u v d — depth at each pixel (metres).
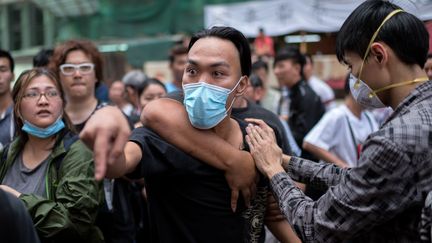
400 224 1.49
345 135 3.63
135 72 5.16
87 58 2.89
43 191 2.19
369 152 1.46
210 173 1.78
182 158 1.73
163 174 1.76
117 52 10.65
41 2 12.98
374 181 1.43
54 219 2.02
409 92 1.55
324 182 1.85
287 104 4.81
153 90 4.02
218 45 1.73
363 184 1.45
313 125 4.38
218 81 1.73
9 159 2.32
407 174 1.42
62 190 2.12
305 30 6.88
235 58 1.76
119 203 2.55
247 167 1.82
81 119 2.87
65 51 2.87
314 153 3.66
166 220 1.83
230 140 1.87
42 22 15.77
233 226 1.83
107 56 10.70
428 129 1.43
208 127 1.75
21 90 2.25
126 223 2.57
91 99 2.93
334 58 7.86
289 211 1.64
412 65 1.56
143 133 1.73
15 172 2.29
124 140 1.23
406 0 1.86
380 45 1.53
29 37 16.02
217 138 1.78
